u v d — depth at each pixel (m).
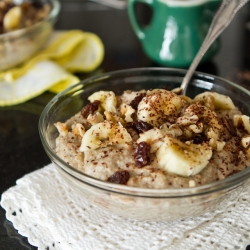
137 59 0.66
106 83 0.49
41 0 0.74
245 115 0.44
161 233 0.40
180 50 0.61
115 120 0.43
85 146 0.40
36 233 0.41
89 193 0.39
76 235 0.40
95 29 0.74
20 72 0.62
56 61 0.65
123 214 0.40
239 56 0.66
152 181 0.38
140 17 0.77
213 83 0.48
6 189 0.47
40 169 0.47
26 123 0.56
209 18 0.61
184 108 0.44
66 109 0.47
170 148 0.39
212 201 0.39
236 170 0.40
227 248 0.39
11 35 0.61
